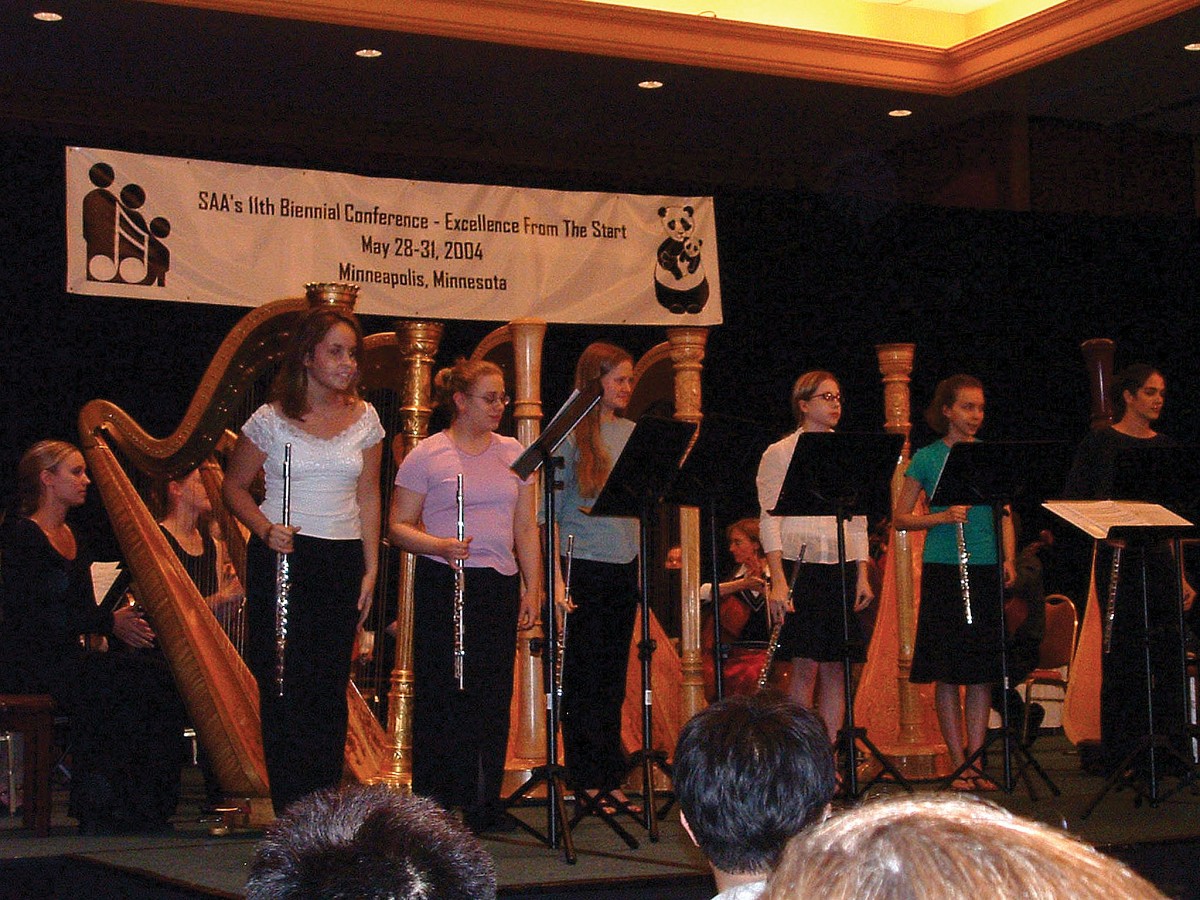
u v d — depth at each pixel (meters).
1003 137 8.82
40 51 7.46
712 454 4.21
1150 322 8.71
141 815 4.51
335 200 6.91
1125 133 9.24
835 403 5.08
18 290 7.82
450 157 8.70
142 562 4.42
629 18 7.53
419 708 4.26
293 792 3.95
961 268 8.73
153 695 4.59
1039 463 4.74
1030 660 6.46
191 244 6.62
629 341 9.26
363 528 4.11
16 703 4.41
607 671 4.83
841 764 5.28
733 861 1.70
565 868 3.73
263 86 8.05
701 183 9.20
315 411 4.03
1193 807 4.88
